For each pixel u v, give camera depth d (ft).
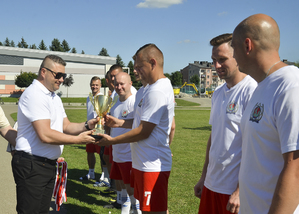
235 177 7.18
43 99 8.47
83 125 10.44
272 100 4.53
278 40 4.83
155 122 8.12
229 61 7.28
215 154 7.59
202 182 8.63
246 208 5.12
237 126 7.14
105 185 17.25
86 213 12.90
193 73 369.30
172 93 8.77
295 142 4.05
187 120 66.80
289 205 4.02
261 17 4.83
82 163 23.36
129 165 11.91
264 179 4.72
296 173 4.04
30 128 8.54
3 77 178.40
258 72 4.98
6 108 90.94
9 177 17.47
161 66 8.64
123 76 12.90
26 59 183.21
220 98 7.81
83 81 198.59
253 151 4.91
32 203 8.51
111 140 8.62
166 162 8.62
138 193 8.85
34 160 8.47
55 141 8.38
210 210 7.84
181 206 13.93
